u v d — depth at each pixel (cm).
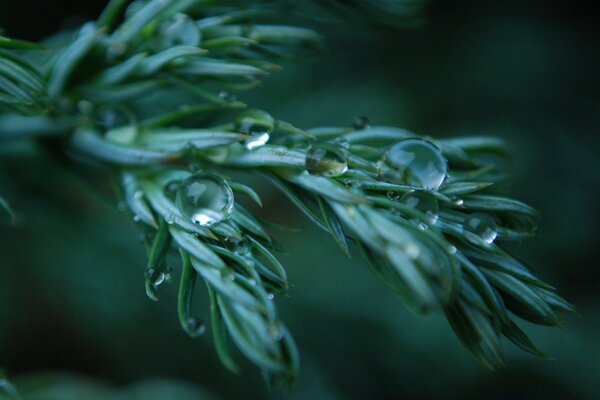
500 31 21
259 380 17
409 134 11
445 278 9
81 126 11
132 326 17
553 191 19
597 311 18
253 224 10
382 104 19
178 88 12
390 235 10
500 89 20
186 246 10
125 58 11
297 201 10
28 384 14
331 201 10
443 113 20
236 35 11
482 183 10
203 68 11
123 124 11
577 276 19
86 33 11
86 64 11
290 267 18
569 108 20
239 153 11
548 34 21
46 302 18
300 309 17
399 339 17
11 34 18
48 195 14
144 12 11
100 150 11
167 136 11
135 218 11
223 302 10
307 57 12
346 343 17
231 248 10
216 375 17
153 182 11
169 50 11
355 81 19
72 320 18
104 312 17
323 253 18
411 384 17
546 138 20
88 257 16
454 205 10
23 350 18
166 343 17
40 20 18
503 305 10
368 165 10
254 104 18
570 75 20
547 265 19
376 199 10
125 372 17
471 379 17
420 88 20
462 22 21
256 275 10
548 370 17
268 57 12
